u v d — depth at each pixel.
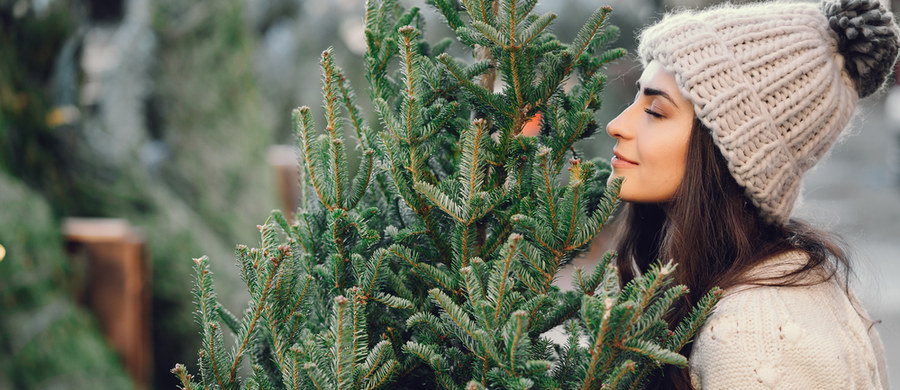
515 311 1.04
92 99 3.55
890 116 11.18
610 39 1.37
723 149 1.21
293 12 5.66
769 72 1.21
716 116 1.20
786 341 1.11
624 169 1.31
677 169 1.27
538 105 1.17
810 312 1.17
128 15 3.61
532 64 1.17
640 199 1.31
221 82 3.70
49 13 2.89
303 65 5.56
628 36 4.04
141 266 2.87
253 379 1.13
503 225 1.18
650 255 1.52
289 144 5.45
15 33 2.84
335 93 1.13
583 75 1.31
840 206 9.19
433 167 1.30
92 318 2.77
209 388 1.14
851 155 11.86
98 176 3.16
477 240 1.23
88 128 3.22
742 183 1.23
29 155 2.92
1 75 2.79
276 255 1.10
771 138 1.23
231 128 3.69
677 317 1.26
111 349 2.77
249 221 3.63
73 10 3.04
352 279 1.17
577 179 1.08
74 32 3.05
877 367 1.35
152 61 3.54
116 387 2.67
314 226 1.22
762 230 1.31
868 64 1.31
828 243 1.34
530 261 1.09
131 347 2.79
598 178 1.44
